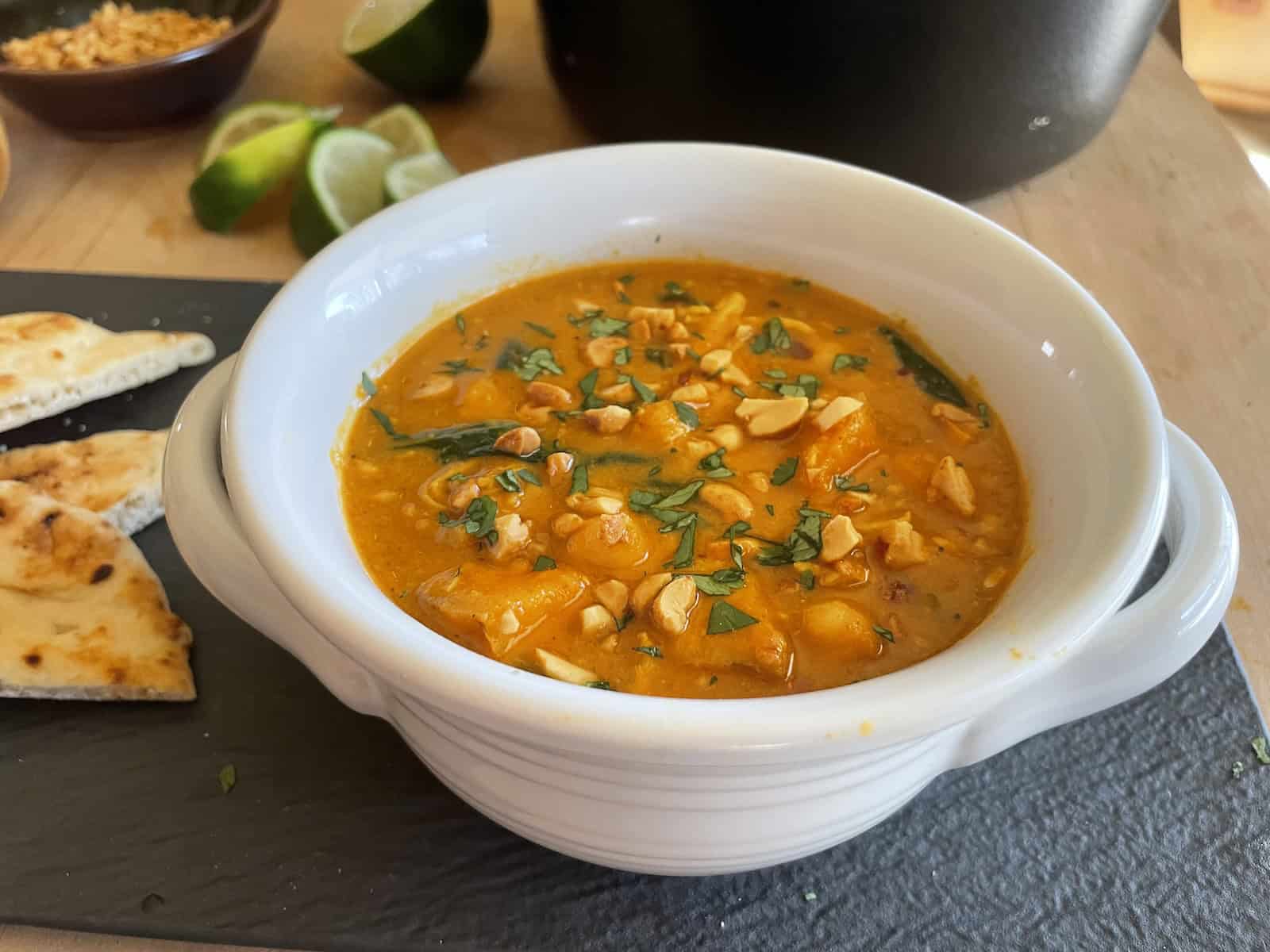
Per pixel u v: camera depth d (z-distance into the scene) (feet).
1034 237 1.18
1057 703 0.55
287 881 0.64
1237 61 1.74
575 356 0.78
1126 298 1.10
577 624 0.60
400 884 0.64
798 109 1.03
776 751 0.43
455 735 0.53
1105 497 0.56
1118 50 1.05
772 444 0.71
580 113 1.19
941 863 0.66
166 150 1.33
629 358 0.77
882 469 0.70
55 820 0.67
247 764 0.70
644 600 0.60
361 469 0.68
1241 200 1.24
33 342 0.96
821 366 0.76
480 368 0.76
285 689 0.74
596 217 0.81
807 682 0.58
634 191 0.80
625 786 0.50
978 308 0.73
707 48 1.01
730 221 0.81
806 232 0.80
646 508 0.66
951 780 0.70
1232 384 1.00
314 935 0.62
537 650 0.58
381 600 0.50
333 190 1.14
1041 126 1.07
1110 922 0.63
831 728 0.44
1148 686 0.55
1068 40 0.99
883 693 0.45
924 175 1.10
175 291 1.09
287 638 0.59
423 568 0.63
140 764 0.70
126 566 0.80
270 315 0.64
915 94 1.01
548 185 0.79
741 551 0.64
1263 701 0.76
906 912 0.64
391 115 1.25
